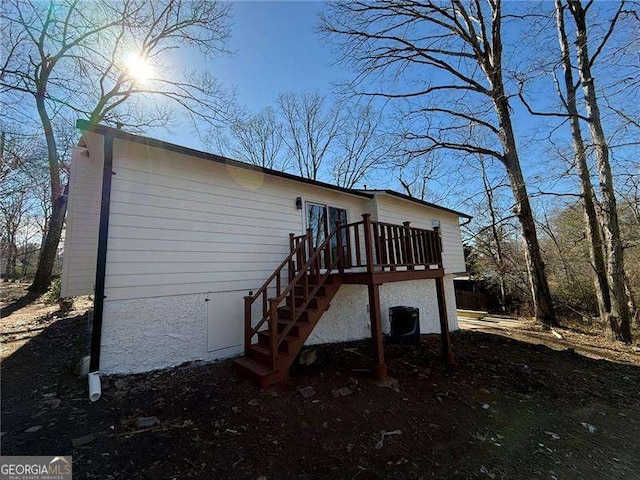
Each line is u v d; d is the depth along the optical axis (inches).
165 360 178.7
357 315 301.1
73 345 223.5
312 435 114.1
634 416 153.6
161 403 132.2
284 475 91.8
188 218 197.3
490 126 424.2
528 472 103.9
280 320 189.0
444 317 234.5
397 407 142.9
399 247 224.1
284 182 260.8
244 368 162.9
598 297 363.3
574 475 104.6
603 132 340.8
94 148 189.2
